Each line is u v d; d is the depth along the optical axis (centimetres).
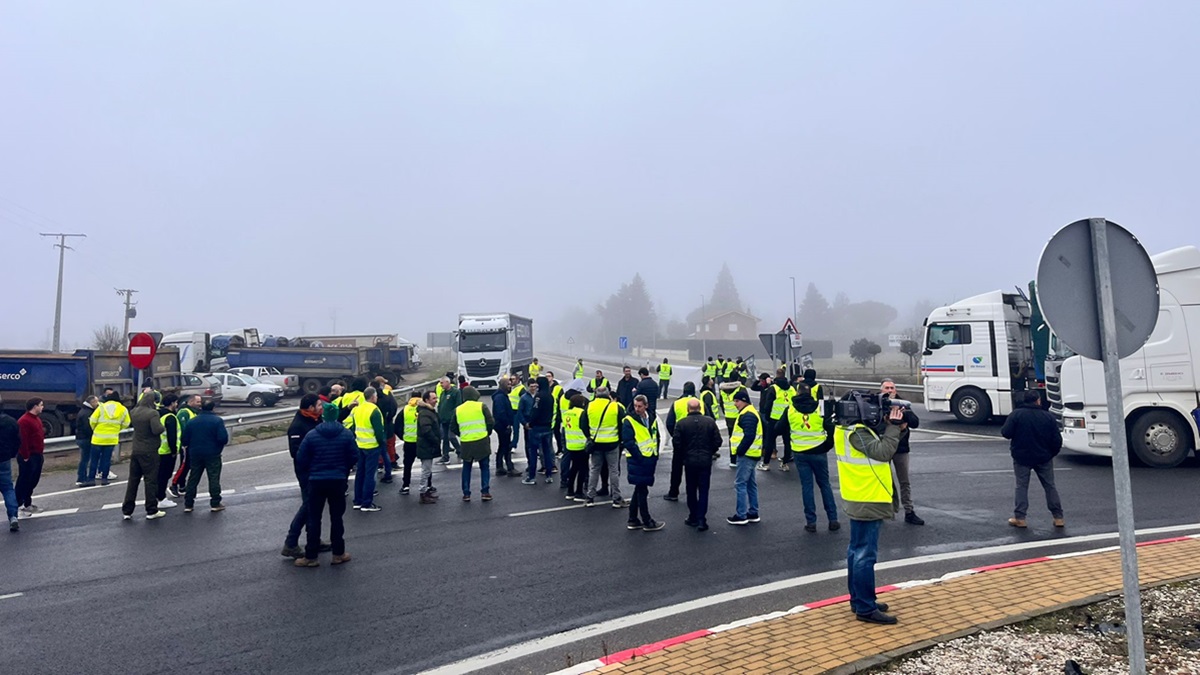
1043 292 385
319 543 777
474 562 775
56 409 2166
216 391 3111
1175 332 1248
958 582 625
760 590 659
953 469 1327
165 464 1177
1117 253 397
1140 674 375
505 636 560
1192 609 543
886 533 863
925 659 466
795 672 448
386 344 5319
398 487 1268
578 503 1108
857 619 541
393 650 538
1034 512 968
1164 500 1019
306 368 3856
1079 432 1297
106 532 957
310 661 521
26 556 841
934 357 2028
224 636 573
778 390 1431
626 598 647
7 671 514
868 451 545
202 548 863
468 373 3269
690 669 458
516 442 1514
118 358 2342
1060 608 544
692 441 914
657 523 932
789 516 993
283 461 1596
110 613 633
